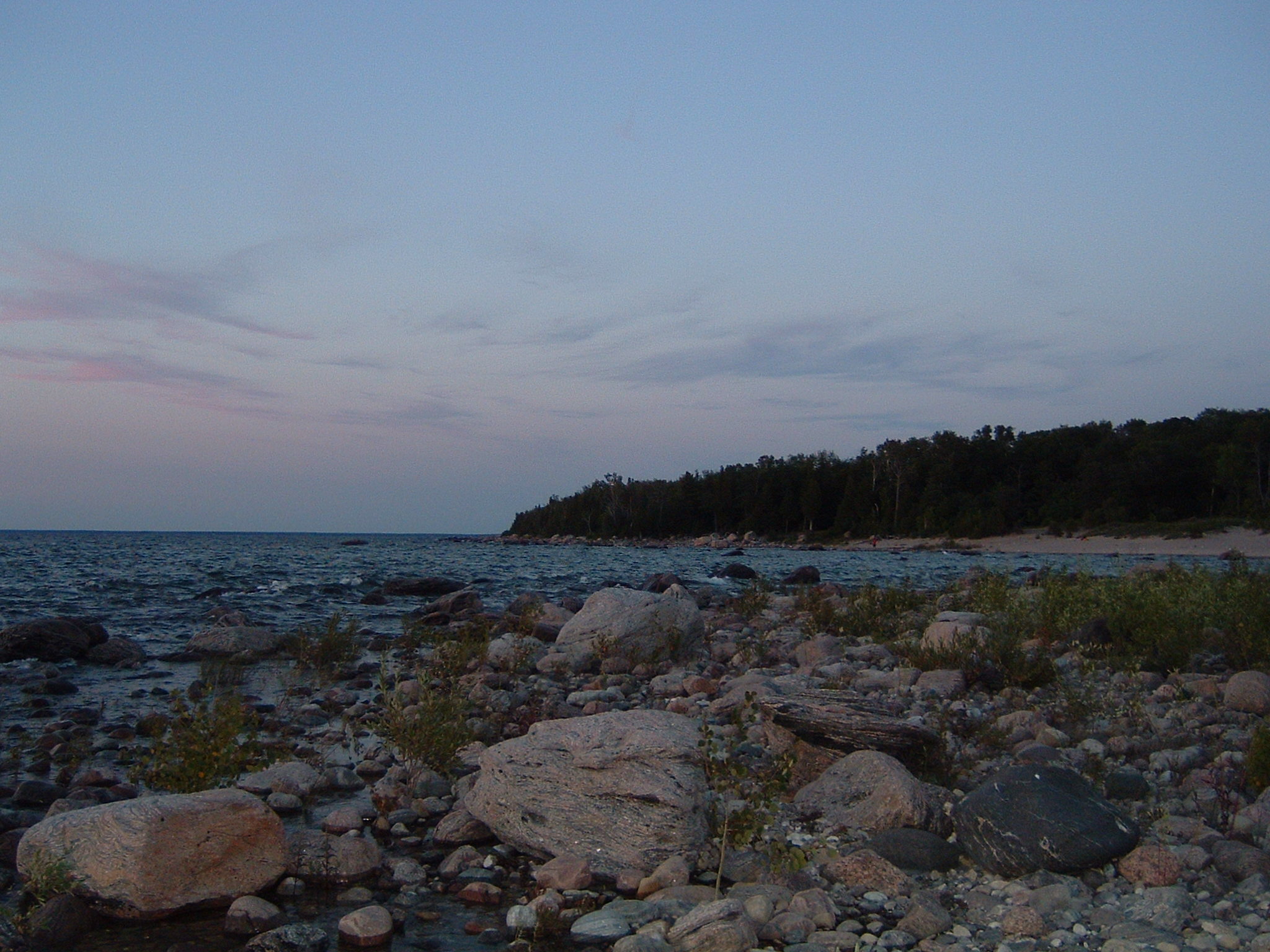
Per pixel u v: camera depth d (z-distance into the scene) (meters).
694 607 16.38
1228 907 5.46
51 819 6.13
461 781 8.26
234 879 6.05
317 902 6.12
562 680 14.43
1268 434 79.44
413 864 6.59
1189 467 83.50
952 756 8.31
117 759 9.57
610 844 6.52
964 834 6.46
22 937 5.34
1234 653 12.54
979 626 14.06
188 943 5.48
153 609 25.86
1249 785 7.52
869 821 7.02
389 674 14.88
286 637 18.27
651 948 5.14
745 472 124.19
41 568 45.28
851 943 5.31
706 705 11.63
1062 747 8.93
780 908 5.78
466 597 25.95
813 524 109.56
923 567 55.22
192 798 6.15
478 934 5.65
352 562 58.88
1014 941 5.26
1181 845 6.48
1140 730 9.50
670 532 127.50
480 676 13.63
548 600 29.22
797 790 8.11
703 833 6.57
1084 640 13.93
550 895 5.98
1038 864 6.05
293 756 9.64
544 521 163.25
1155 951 5.00
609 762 6.79
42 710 12.21
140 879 5.72
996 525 88.56
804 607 22.09
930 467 102.50
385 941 5.53
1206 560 52.81
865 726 7.98
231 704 8.39
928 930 5.39
